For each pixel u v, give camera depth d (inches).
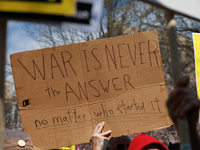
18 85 68.5
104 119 68.0
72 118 68.1
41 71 69.4
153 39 70.6
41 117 67.8
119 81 69.4
